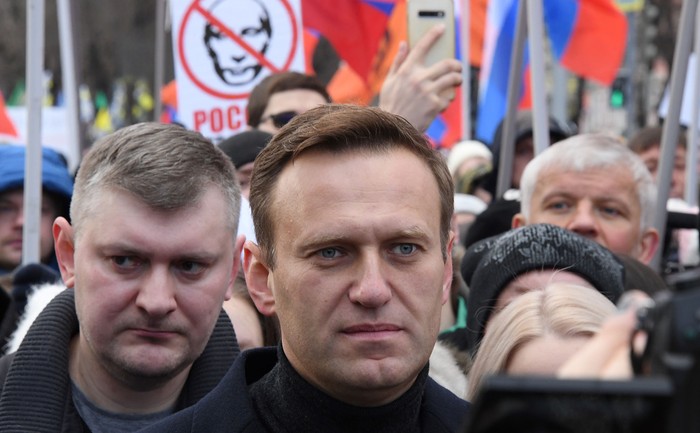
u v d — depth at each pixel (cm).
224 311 312
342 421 223
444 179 233
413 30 461
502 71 923
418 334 220
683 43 515
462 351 387
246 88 650
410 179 222
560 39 749
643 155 834
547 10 748
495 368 282
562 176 447
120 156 276
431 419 237
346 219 216
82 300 279
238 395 236
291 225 222
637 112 2019
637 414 112
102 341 277
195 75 651
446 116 896
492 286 352
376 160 221
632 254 448
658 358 115
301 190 221
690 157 802
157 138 281
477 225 523
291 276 221
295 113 584
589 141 457
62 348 290
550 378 112
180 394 298
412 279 220
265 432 231
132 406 289
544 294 290
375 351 216
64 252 303
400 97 438
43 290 372
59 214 543
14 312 423
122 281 275
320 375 220
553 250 349
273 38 651
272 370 239
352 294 216
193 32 651
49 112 1219
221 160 286
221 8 651
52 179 533
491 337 288
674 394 110
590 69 746
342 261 219
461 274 412
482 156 828
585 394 111
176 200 273
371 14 698
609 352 127
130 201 274
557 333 280
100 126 2381
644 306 123
